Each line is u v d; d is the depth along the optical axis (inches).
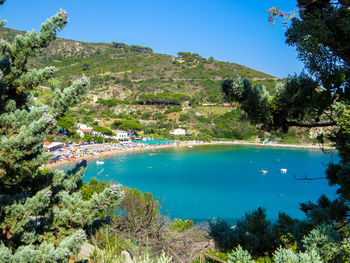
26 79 233.3
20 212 195.2
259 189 2080.5
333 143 155.7
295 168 2984.7
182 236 386.6
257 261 205.6
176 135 5349.4
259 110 218.5
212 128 5674.2
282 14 170.4
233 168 2972.4
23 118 204.1
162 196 1852.9
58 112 220.4
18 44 230.2
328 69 173.2
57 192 258.5
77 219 228.5
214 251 287.4
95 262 234.8
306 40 171.8
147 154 3811.5
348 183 150.7
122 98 7234.3
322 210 179.8
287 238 217.6
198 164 3179.1
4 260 165.5
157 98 6688.0
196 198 1820.9
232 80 229.1
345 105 141.1
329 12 171.2
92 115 5841.5
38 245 219.9
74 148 3521.2
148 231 442.0
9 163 183.5
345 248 130.4
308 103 176.4
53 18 229.9
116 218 494.6
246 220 257.3
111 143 4335.6
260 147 4714.6
